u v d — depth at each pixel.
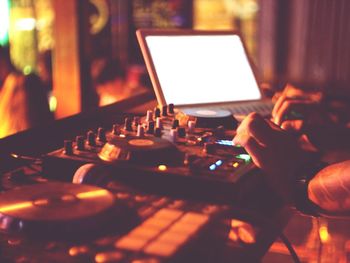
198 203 0.79
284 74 4.74
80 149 1.01
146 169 0.91
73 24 3.36
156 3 5.48
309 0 4.54
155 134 1.13
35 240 0.64
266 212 1.00
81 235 0.65
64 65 3.42
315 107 1.58
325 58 4.55
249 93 1.77
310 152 1.17
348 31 4.46
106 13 5.62
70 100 3.44
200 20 5.31
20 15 5.30
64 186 0.75
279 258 1.33
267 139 1.02
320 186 0.99
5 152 1.09
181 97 1.57
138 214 0.72
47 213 0.66
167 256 0.60
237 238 0.89
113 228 0.67
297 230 1.44
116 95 3.97
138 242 0.63
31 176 0.98
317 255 1.37
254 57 4.93
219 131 1.24
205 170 0.92
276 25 4.74
